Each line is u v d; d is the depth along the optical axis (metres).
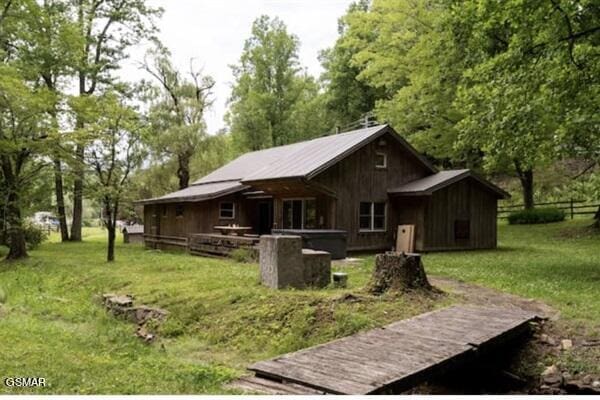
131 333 8.29
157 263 15.48
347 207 17.92
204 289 10.24
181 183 31.12
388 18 24.70
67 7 25.34
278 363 5.43
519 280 10.95
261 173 19.27
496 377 6.91
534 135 11.52
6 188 17.42
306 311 8.00
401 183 19.52
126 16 27.30
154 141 27.70
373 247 18.59
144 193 29.98
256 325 7.96
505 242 21.12
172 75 32.31
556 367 6.34
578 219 24.92
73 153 17.53
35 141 16.75
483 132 12.81
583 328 7.16
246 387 4.90
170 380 5.14
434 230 18.27
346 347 6.03
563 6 10.10
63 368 5.27
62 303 10.47
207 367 5.95
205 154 30.81
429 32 22.80
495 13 10.55
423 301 8.56
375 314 7.90
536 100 11.12
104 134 16.69
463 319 7.36
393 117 25.17
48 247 23.23
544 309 8.29
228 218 21.69
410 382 5.08
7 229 17.95
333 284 10.31
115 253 20.14
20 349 6.02
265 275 10.41
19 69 20.03
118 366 5.59
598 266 12.95
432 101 23.05
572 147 11.09
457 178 18.50
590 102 10.68
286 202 19.81
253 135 38.31
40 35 20.83
